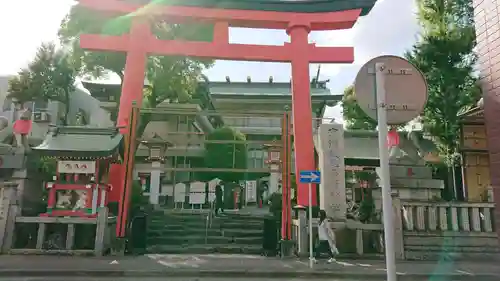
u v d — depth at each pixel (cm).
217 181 2341
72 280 912
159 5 1573
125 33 1677
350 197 2108
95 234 1330
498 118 432
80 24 1950
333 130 1479
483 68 461
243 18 1609
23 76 2439
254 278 990
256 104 3384
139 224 1364
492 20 449
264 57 1590
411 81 425
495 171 433
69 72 2514
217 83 3747
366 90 428
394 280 385
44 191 1505
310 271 1038
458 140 1977
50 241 1274
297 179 1498
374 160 1795
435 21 1861
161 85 2178
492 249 1333
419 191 1714
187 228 1619
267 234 1391
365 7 1623
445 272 1050
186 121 2752
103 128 1368
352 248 1370
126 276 978
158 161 2083
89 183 1318
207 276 998
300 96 1562
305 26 1619
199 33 2020
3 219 1252
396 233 1326
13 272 958
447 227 1370
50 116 2956
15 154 1409
